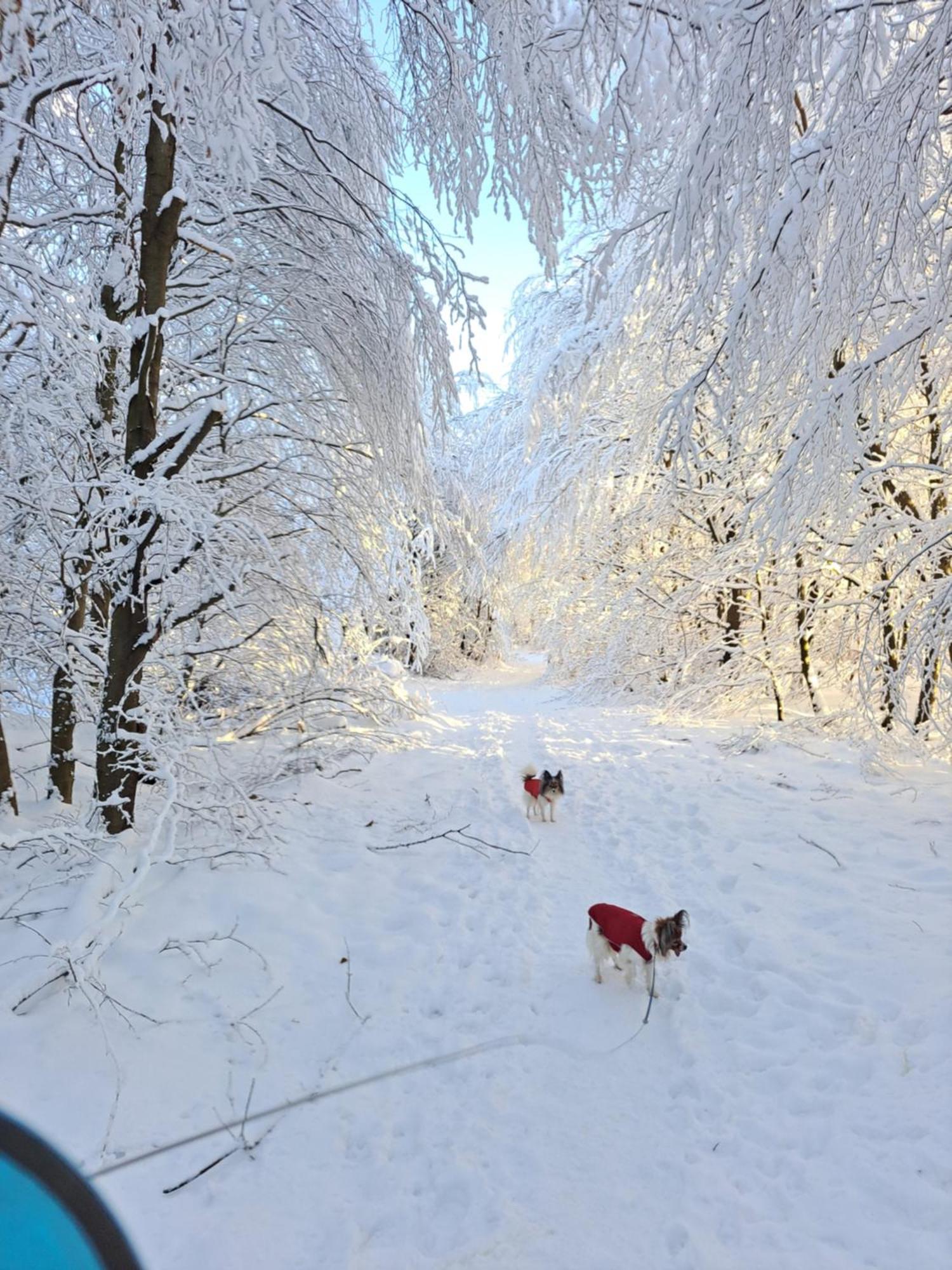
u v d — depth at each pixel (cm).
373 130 736
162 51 371
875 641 798
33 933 404
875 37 459
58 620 576
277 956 428
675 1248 234
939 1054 305
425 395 796
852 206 482
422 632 1089
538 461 1647
